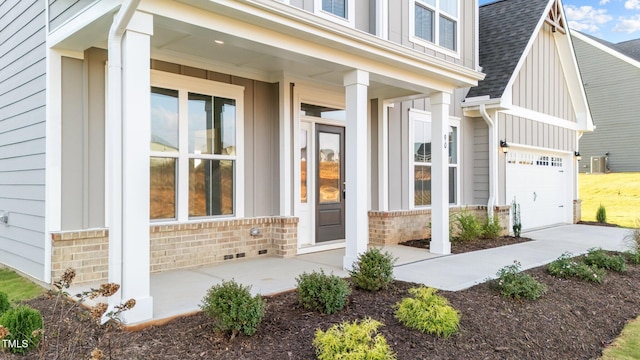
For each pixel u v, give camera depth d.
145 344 3.31
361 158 5.82
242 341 3.38
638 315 5.07
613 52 18.09
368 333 3.27
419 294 4.06
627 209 15.54
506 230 10.56
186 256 5.93
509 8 12.22
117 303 3.67
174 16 3.98
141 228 3.76
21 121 5.71
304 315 3.96
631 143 17.78
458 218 9.02
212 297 3.52
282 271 5.74
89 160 5.12
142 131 3.79
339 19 6.18
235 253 6.48
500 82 10.12
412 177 8.95
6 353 3.16
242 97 6.59
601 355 4.02
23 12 5.68
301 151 7.49
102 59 5.24
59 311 4.03
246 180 6.66
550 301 4.89
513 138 10.95
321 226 7.80
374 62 5.99
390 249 7.74
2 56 6.40
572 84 13.41
